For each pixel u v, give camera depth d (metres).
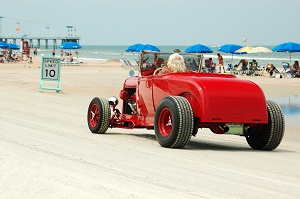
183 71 25.05
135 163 18.16
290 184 15.75
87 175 15.55
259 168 18.38
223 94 21.78
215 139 27.38
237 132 22.45
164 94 23.42
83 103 43.78
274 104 23.08
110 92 55.47
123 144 22.92
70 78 75.38
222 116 21.69
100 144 22.55
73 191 13.52
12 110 35.81
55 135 24.75
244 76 95.88
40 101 43.72
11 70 95.00
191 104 22.31
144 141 24.30
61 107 39.88
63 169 16.25
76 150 20.42
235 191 14.42
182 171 17.05
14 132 24.92
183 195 13.59
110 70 103.44
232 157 20.69
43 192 13.38
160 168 17.41
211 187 14.79
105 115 26.23
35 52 192.88
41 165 16.64
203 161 19.27
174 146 22.14
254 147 23.78
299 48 97.12
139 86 25.30
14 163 16.73
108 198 12.93
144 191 13.81
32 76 76.12
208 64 96.12
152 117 24.45
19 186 13.90
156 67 26.30
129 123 26.31
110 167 17.11
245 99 22.08
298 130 33.28
